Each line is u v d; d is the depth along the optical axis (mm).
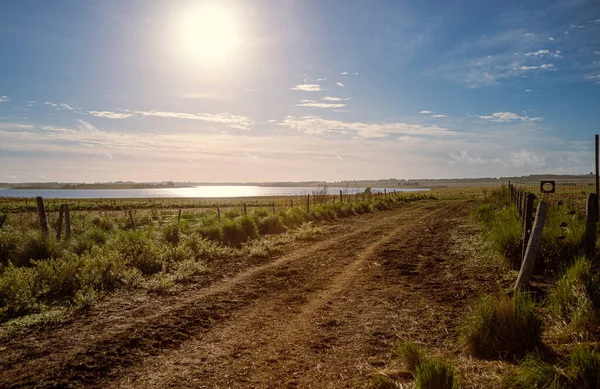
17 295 6875
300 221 20984
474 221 18656
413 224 20094
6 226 14000
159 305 7246
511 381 3930
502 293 5980
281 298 7789
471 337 5043
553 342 4891
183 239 13430
